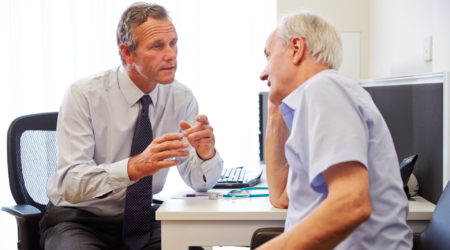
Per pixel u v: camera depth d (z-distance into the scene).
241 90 2.93
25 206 1.74
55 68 2.92
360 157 0.82
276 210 1.39
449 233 1.13
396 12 2.18
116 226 1.72
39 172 1.90
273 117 1.44
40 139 1.92
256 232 1.32
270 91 1.14
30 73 2.93
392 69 2.25
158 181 1.83
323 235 0.79
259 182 1.87
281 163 1.43
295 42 1.07
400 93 1.77
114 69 1.78
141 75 1.65
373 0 2.56
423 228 1.39
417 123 1.61
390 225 1.00
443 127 1.40
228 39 2.90
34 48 2.92
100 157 1.74
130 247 1.63
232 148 2.96
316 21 1.08
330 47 1.06
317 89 0.91
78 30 2.89
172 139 1.46
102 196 1.56
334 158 0.83
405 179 1.52
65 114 1.67
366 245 0.98
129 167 1.50
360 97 0.95
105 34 2.89
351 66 2.69
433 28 1.73
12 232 2.99
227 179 1.84
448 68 1.59
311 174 0.86
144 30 1.57
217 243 1.41
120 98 1.72
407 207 1.05
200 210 1.40
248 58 2.91
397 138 1.83
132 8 1.61
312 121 0.89
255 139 2.94
